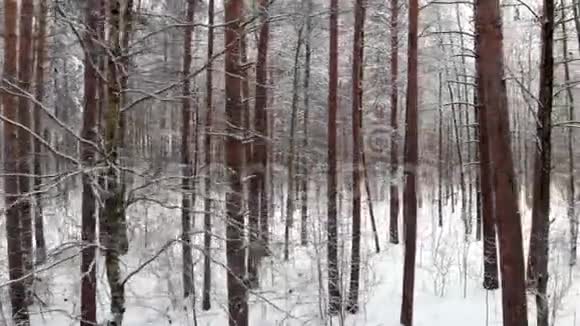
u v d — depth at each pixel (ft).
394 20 55.11
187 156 38.17
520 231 22.36
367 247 46.57
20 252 31.07
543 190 22.33
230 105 27.99
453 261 49.14
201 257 36.24
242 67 28.40
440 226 73.72
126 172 18.62
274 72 54.13
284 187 80.84
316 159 70.23
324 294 33.73
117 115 17.07
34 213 37.09
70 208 35.88
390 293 42.83
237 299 26.04
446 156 104.06
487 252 42.68
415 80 35.47
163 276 33.30
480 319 36.81
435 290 42.45
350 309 38.42
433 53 63.10
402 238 59.41
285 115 68.90
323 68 65.31
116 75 17.06
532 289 34.88
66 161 19.12
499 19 22.89
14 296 30.27
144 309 33.19
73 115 39.42
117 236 17.01
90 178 16.24
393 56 57.72
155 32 17.16
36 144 35.96
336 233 37.91
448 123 99.55
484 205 42.75
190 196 20.98
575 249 48.49
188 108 38.17
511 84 75.25
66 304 32.01
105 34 19.77
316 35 53.47
